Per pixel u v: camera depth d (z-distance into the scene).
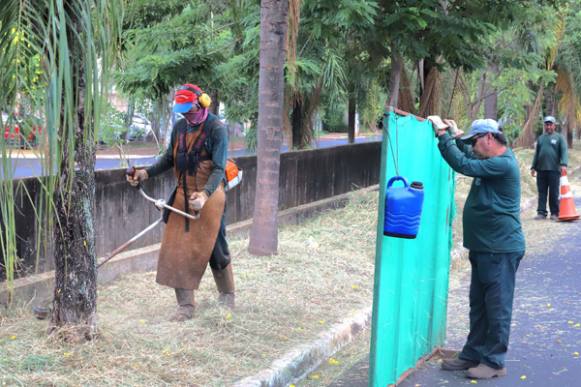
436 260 5.58
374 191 12.23
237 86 12.74
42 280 5.78
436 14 9.37
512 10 10.24
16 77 3.10
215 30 11.45
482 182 4.99
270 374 4.54
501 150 4.96
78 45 3.72
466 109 16.36
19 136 3.09
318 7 8.80
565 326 6.40
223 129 5.34
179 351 4.70
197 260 5.38
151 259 7.25
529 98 21.42
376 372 4.39
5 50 3.14
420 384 4.98
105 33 3.46
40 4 3.30
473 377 5.09
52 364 4.30
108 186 6.87
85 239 4.62
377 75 13.48
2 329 4.86
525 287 7.99
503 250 4.92
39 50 3.06
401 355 4.93
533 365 5.37
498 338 5.02
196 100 5.26
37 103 3.06
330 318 5.90
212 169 5.33
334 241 8.88
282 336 5.26
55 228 4.59
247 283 6.65
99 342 4.65
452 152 4.92
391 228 4.25
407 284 4.90
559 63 25.36
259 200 7.83
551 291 7.77
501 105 24.92
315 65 10.76
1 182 3.07
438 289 5.68
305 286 6.72
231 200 9.16
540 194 13.34
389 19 9.42
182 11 11.59
